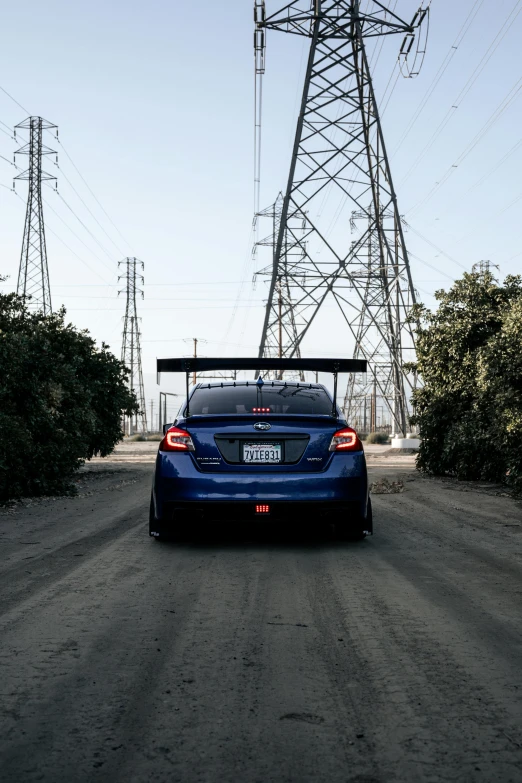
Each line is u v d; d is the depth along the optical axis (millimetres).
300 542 7668
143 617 4707
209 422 7141
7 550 7156
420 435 17516
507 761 2732
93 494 13188
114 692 3408
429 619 4680
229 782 2588
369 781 2594
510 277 16625
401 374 39500
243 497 6945
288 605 5031
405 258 36594
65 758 2760
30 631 4383
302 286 35656
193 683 3525
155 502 7270
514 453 13117
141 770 2670
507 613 4836
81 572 6109
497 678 3596
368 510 7512
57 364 14234
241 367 8008
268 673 3662
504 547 7461
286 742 2893
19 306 14297
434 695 3373
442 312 16891
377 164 35812
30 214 48406
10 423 11547
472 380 15727
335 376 7836
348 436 7223
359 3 32500
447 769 2674
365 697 3350
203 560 6645
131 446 47344
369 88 33562
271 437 7078
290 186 33781
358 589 5520
